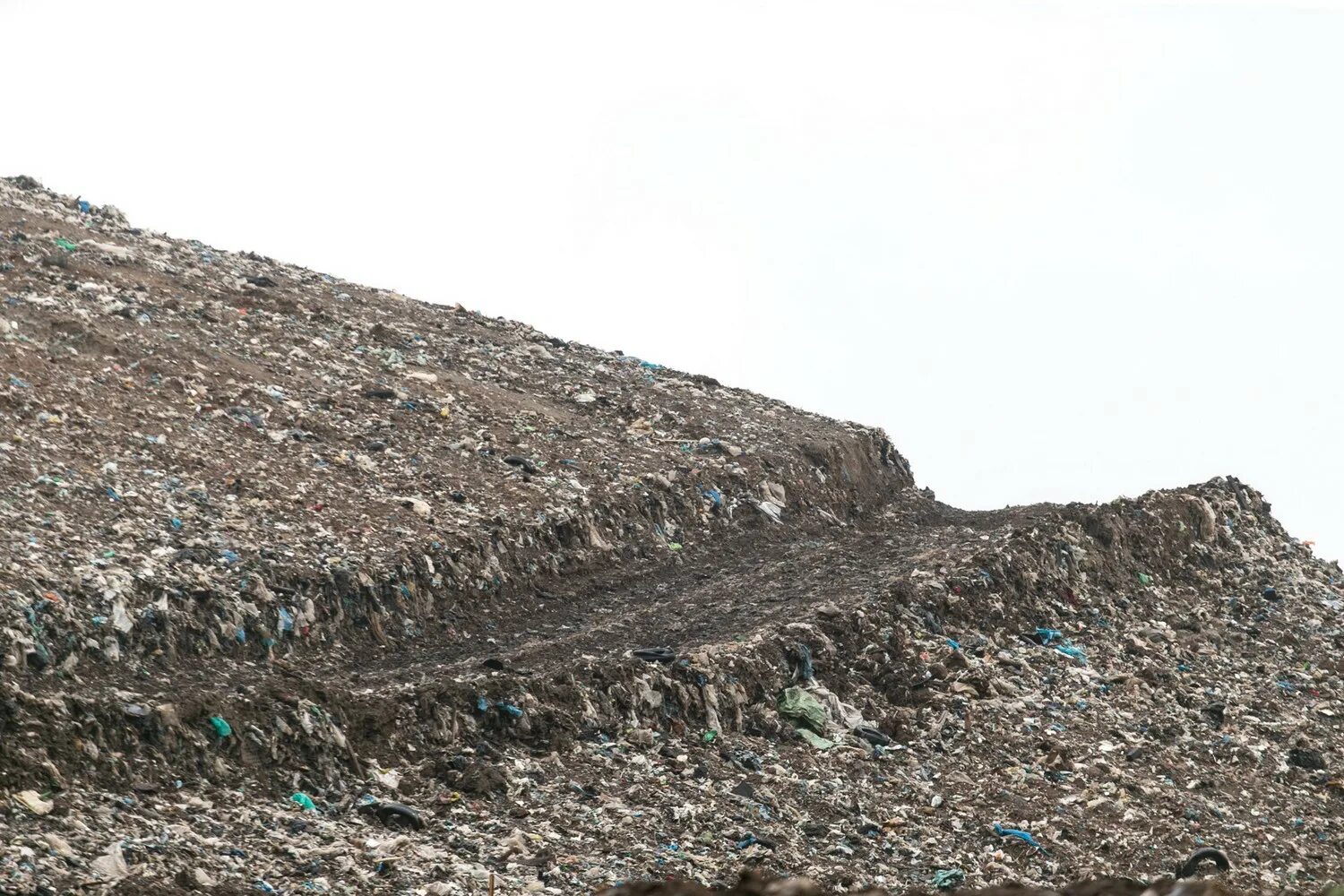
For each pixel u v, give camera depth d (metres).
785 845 58.44
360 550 75.38
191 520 71.50
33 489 67.88
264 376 97.12
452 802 54.91
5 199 118.31
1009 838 63.31
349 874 46.16
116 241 118.50
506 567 82.88
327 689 57.28
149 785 48.78
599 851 53.25
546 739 61.94
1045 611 91.81
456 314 137.62
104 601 59.72
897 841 61.44
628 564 91.44
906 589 85.50
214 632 63.16
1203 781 73.88
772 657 74.31
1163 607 98.44
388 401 100.12
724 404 125.62
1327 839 70.94
